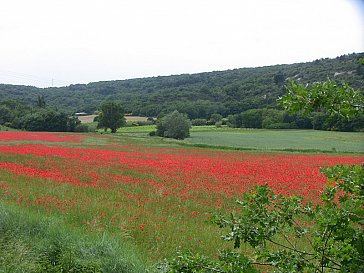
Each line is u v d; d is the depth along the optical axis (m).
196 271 3.41
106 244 8.02
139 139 67.00
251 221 3.45
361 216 3.01
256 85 132.38
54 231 8.55
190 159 32.94
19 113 95.62
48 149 37.09
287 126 92.69
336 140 69.50
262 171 25.14
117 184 18.89
